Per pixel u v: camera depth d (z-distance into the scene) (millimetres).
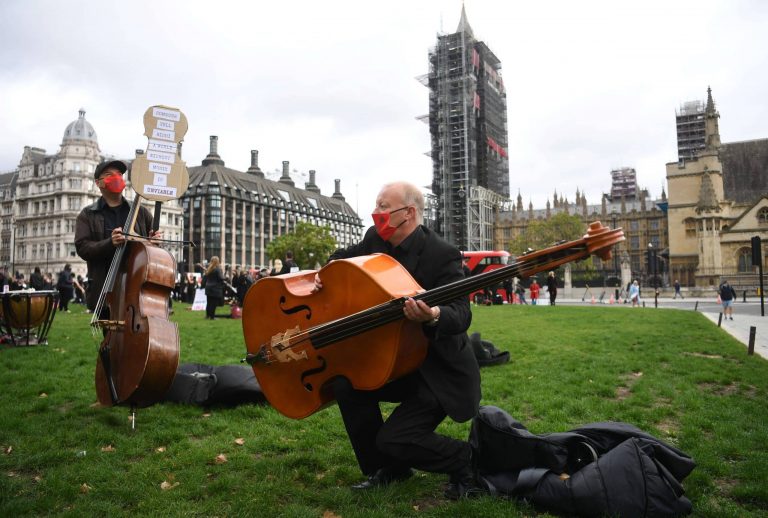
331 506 3492
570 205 126250
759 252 22609
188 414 5645
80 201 102125
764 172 74250
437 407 3479
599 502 3090
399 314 3162
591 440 3539
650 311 23703
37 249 105562
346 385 3477
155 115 5688
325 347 3578
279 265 19766
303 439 4887
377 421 3699
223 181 109625
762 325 17359
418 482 3844
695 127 109750
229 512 3334
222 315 19078
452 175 91375
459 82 90875
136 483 3762
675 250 76125
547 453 3465
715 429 5223
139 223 5508
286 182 139750
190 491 3643
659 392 6898
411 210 3703
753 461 4242
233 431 5102
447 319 3111
